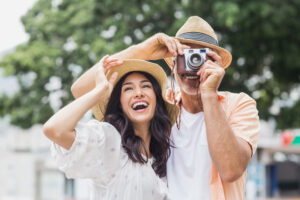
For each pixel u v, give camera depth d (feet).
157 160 9.25
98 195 8.71
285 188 66.59
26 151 57.57
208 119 8.52
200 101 9.43
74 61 33.88
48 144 56.59
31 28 36.37
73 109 7.92
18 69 35.37
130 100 9.05
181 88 9.45
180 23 30.09
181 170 9.31
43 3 36.86
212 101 8.57
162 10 32.48
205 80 8.80
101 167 8.35
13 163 55.31
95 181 8.54
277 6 30.78
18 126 37.78
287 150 47.65
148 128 9.36
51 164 53.06
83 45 33.40
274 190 54.80
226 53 9.61
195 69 9.03
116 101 9.25
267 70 36.91
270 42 33.65
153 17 33.76
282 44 33.71
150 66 9.10
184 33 9.52
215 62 9.09
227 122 8.54
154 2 32.27
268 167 54.49
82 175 8.23
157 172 9.18
